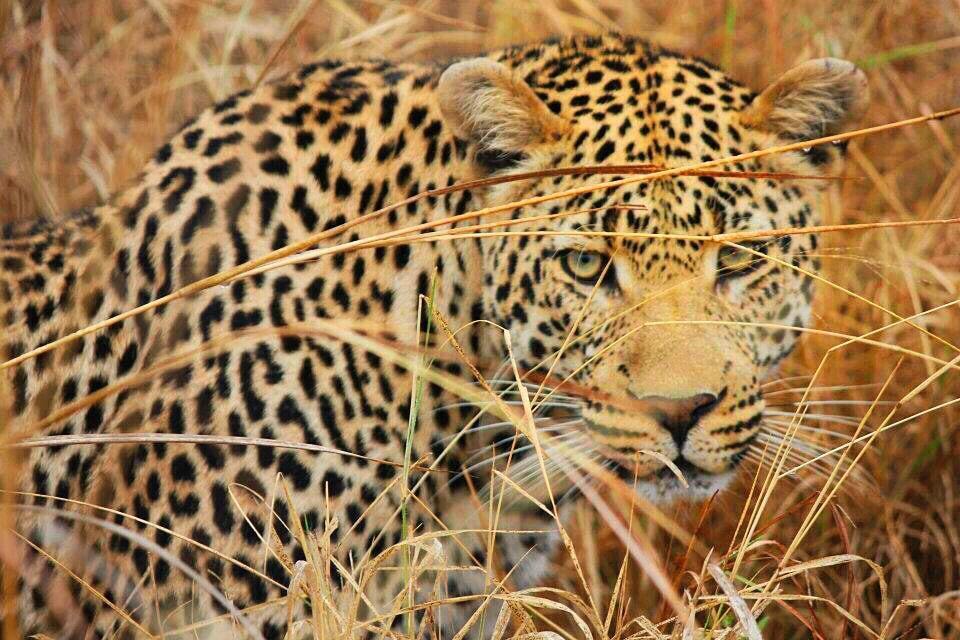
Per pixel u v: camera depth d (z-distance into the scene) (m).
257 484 7.02
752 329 7.20
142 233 7.44
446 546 7.43
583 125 7.08
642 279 6.92
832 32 11.84
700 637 6.48
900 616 8.71
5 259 7.54
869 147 11.38
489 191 7.16
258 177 7.33
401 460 7.19
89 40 11.98
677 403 6.80
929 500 9.38
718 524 9.45
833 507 7.79
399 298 7.21
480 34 11.98
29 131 10.05
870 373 9.84
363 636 7.10
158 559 7.16
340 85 7.60
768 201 7.12
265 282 7.18
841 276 10.10
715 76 7.47
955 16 11.80
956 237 10.55
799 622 8.78
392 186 7.27
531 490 7.54
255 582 7.01
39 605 7.44
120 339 7.40
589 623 8.79
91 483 7.37
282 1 12.55
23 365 7.47
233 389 7.09
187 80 11.26
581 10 12.61
